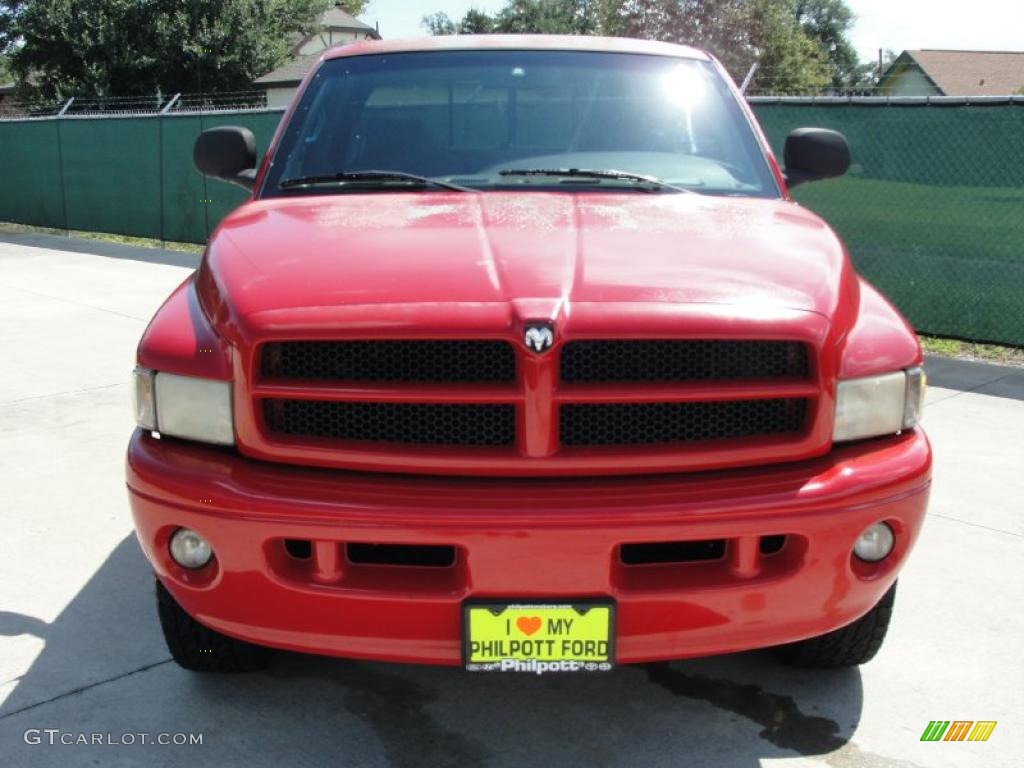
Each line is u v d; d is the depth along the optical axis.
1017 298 7.36
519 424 2.22
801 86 42.84
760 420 2.34
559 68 3.57
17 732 2.70
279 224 2.80
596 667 2.27
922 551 3.85
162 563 2.40
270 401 2.32
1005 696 2.90
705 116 3.48
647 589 2.24
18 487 4.52
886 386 2.42
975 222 7.46
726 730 2.74
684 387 2.24
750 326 2.24
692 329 2.21
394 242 2.56
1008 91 56.53
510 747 2.66
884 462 2.37
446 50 3.67
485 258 2.42
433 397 2.21
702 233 2.68
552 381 2.20
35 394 6.07
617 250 2.50
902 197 7.80
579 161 3.28
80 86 37.31
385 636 2.28
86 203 15.52
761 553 2.33
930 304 7.82
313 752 2.63
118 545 3.91
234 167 3.69
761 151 3.42
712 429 2.32
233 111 12.89
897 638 3.22
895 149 7.78
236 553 2.27
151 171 14.24
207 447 2.39
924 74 57.62
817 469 2.33
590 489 2.23
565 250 2.48
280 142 3.44
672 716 2.80
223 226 2.89
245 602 2.31
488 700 2.88
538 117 3.42
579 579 2.20
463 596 2.22
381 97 3.50
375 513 2.18
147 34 38.03
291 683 2.96
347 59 3.70
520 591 2.21
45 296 9.57
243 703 2.85
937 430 5.41
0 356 7.04
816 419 2.32
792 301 2.33
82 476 4.66
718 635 2.31
